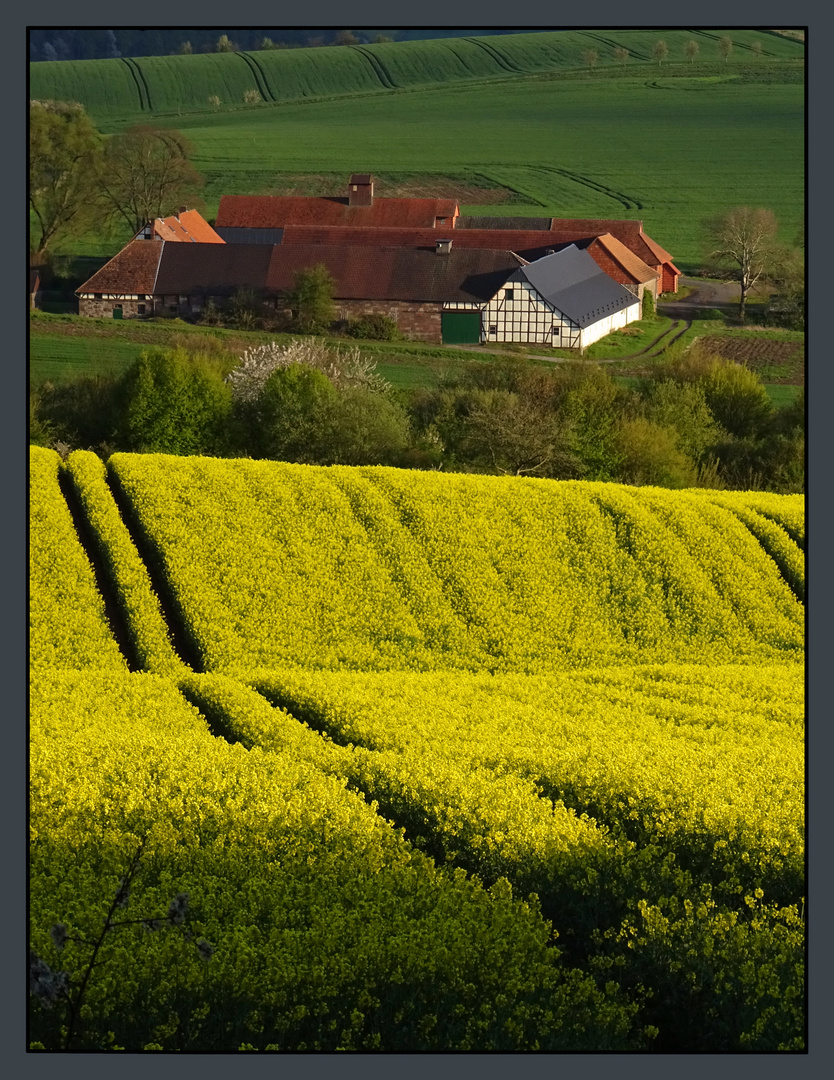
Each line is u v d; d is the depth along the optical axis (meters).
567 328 189.38
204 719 50.34
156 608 64.38
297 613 67.12
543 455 105.56
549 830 37.56
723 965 32.00
